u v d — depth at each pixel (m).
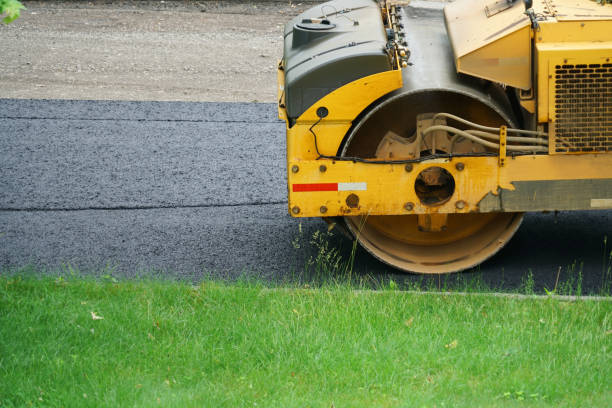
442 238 22.75
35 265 22.48
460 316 18.31
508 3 22.12
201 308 18.78
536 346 16.56
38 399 14.47
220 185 28.41
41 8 52.19
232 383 15.36
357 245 24.19
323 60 20.42
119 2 53.94
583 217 26.06
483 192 20.69
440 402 14.49
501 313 18.34
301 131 20.72
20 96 37.12
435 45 23.31
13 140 31.91
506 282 21.47
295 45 22.47
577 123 20.11
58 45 45.09
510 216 22.00
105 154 30.78
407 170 20.70
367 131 21.44
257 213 26.41
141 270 22.34
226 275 22.11
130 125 33.69
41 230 24.81
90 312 17.95
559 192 20.61
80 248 23.69
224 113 35.31
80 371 15.48
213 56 43.81
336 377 15.43
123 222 25.52
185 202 27.06
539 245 24.05
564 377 15.34
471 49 20.42
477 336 17.12
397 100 21.22
